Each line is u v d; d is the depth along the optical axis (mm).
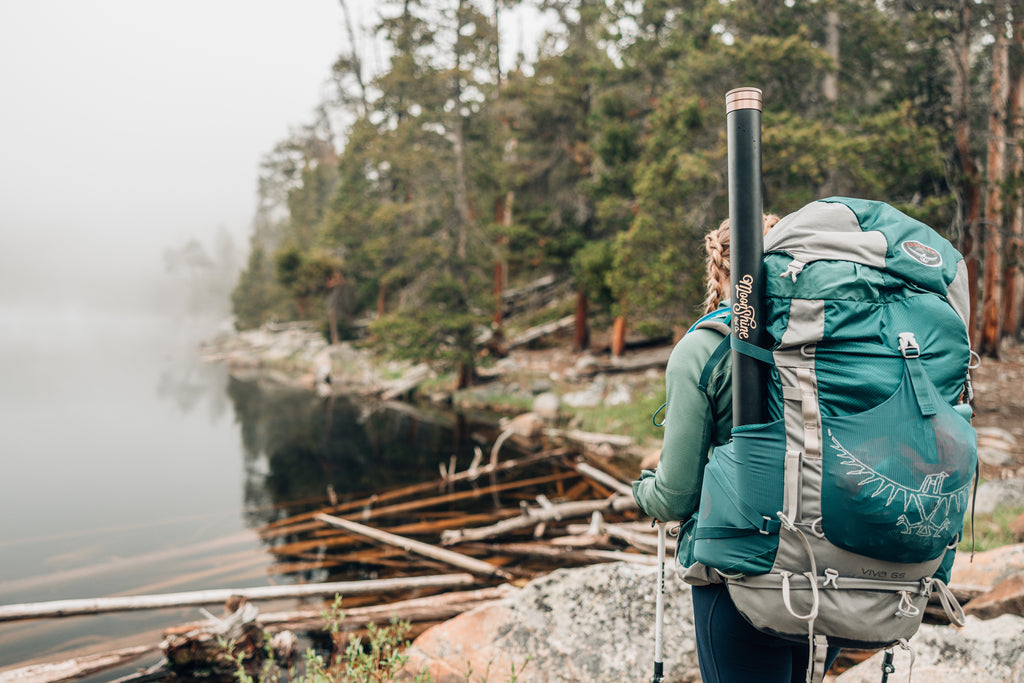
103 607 5242
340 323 31797
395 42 21859
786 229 1170
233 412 18875
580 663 3072
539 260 20734
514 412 16812
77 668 4281
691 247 11352
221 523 8305
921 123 12117
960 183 11570
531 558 6449
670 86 15680
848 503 983
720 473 1140
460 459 11977
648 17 16141
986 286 14805
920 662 2684
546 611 3318
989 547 5121
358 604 5398
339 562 6570
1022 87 13586
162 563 6789
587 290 19531
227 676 4168
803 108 12117
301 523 8078
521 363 21312
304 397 22250
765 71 11547
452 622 3432
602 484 9578
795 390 1039
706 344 1225
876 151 10195
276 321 45812
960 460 1004
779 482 1032
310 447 13516
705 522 1149
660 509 1291
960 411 1101
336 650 4422
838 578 1018
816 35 12961
